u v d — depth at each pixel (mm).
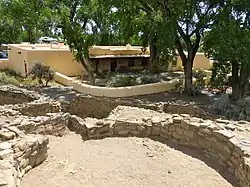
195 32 19844
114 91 18750
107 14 22203
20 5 20047
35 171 5148
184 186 4844
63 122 7602
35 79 23516
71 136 7289
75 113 13062
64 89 20953
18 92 12477
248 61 15914
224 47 15984
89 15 21625
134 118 7891
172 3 17891
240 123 6848
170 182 4961
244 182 4707
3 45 41500
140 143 6703
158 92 21078
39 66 22594
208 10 18984
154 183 4918
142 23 21547
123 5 19078
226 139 5535
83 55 21594
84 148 6383
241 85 18281
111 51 30984
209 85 23641
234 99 18094
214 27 17156
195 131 6301
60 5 20641
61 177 4996
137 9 20312
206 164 5672
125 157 5914
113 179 5000
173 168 5484
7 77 22547
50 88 21203
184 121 6520
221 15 17562
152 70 30297
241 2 16672
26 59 25312
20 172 4805
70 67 28000
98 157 5879
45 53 26172
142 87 19953
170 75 29219
